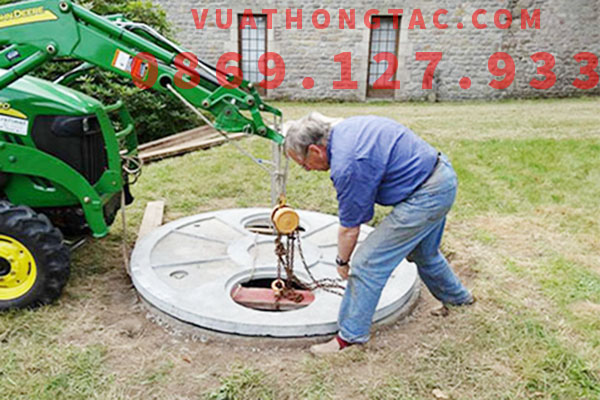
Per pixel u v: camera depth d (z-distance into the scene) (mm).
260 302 2938
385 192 2332
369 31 14398
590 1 14289
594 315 3008
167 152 6859
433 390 2324
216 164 6461
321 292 2988
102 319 2900
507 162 6742
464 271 3656
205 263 3318
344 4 14195
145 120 7727
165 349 2621
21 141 2912
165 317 2848
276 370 2449
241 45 14781
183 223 3982
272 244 3656
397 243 2379
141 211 4688
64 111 2953
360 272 2439
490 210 4949
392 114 11641
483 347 2648
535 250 4008
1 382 2289
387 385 2340
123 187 3598
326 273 3234
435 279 2904
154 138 8094
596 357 2568
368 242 2430
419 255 2773
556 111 11953
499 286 3375
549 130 9156
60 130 2959
